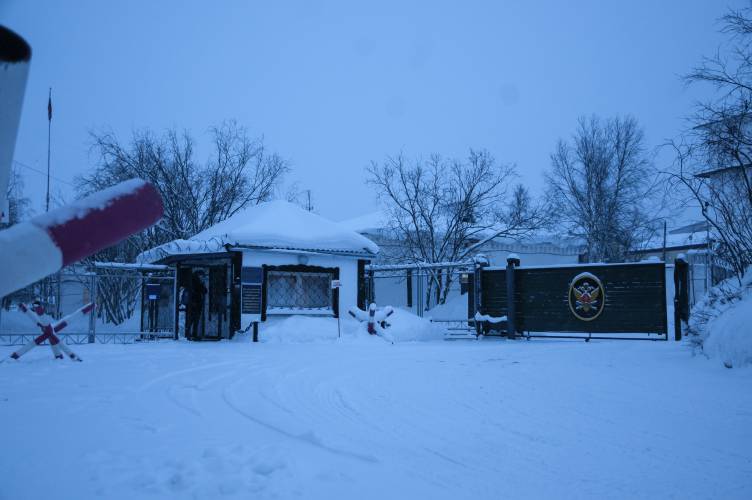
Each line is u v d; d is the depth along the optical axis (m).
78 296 28.00
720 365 9.64
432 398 7.57
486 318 18.89
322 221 19.77
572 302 17.78
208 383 8.56
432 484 4.04
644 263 16.98
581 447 5.16
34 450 4.25
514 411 6.72
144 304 21.22
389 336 17.38
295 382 8.90
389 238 30.88
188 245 17.23
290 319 17.69
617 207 32.69
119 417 5.73
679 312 16.52
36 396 6.88
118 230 1.05
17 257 0.95
